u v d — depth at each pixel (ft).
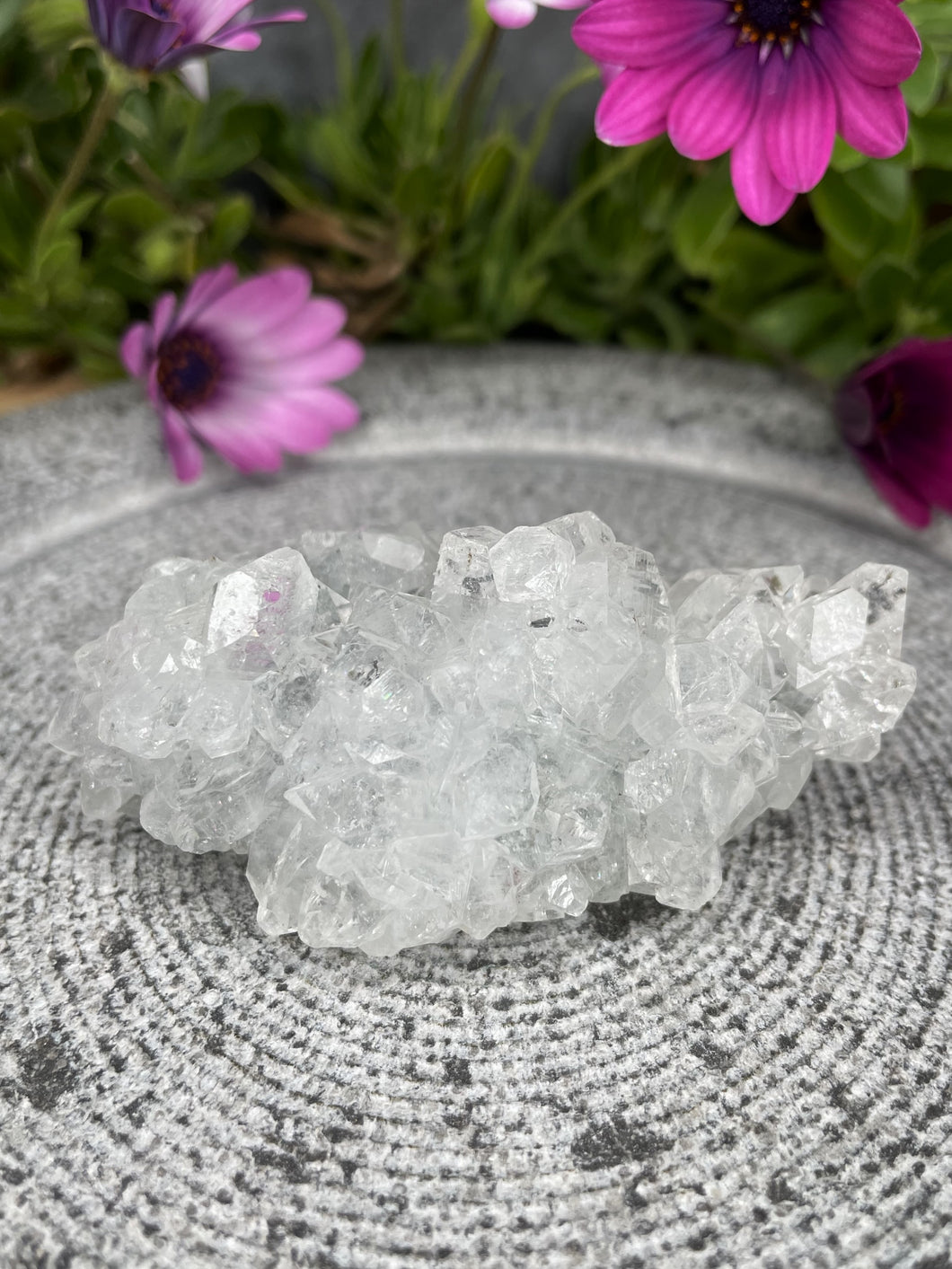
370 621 0.34
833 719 0.36
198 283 0.54
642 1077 0.31
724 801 0.34
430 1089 0.30
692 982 0.33
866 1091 0.30
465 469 0.59
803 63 0.46
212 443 0.55
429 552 0.40
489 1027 0.32
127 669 0.34
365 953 0.34
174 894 0.36
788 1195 0.28
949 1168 0.28
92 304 0.64
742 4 0.46
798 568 0.38
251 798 0.35
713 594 0.38
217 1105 0.30
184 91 0.59
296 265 0.70
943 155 0.53
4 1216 0.27
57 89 0.59
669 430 0.62
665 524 0.54
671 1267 0.26
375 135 0.68
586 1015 0.32
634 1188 0.28
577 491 0.57
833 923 0.35
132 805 0.39
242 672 0.34
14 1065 0.31
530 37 0.77
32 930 0.35
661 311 0.72
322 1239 0.27
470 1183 0.28
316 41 0.77
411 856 0.32
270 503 0.56
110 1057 0.31
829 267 0.64
